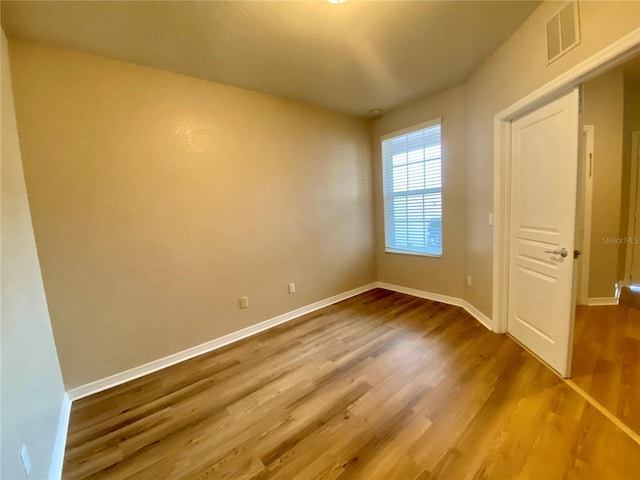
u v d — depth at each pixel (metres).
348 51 2.32
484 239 2.87
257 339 2.93
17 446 1.13
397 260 4.18
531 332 2.35
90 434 1.75
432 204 3.67
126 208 2.31
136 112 2.33
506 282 2.65
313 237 3.61
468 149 3.08
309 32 2.04
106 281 2.24
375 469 1.40
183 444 1.63
